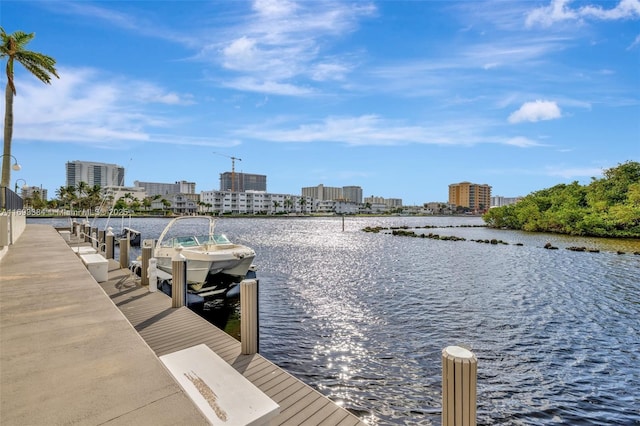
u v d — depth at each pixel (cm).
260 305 1291
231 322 1090
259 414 236
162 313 756
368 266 2288
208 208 12900
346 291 1539
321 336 966
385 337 959
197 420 199
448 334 987
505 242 3872
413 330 1016
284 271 2088
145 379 251
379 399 648
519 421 592
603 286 1661
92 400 219
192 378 294
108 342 327
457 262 2481
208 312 1179
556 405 638
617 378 738
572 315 1177
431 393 670
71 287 570
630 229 4394
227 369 312
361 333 991
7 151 2355
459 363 287
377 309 1241
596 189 5500
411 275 1953
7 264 819
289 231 6209
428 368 773
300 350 867
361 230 6500
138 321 704
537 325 1071
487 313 1195
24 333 350
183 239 1387
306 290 1558
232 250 1300
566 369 778
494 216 7281
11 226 1330
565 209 5391
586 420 595
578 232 4950
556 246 3559
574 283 1731
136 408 210
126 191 12606
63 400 219
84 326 372
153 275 942
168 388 238
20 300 482
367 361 807
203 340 612
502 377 740
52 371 263
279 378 490
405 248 3456
